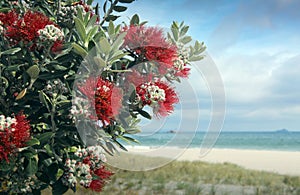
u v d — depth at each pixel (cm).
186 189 1142
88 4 320
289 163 2647
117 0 309
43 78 252
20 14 267
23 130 234
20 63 261
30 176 253
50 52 255
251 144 4866
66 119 257
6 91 265
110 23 248
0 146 228
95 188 247
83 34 245
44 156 258
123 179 1064
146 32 246
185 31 288
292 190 1217
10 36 242
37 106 264
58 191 246
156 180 1147
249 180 1337
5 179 266
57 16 286
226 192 1155
